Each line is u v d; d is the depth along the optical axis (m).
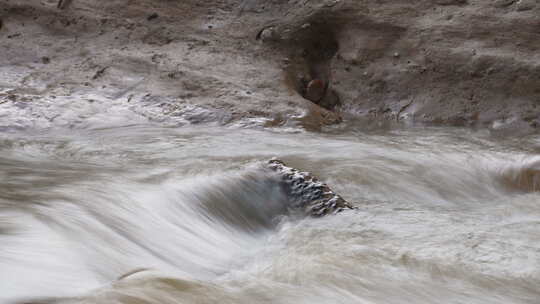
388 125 16.25
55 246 6.04
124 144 12.36
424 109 16.94
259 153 11.91
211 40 18.23
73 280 5.53
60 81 15.75
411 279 6.66
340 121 16.08
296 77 17.78
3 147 11.65
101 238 6.63
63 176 8.97
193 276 6.54
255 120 14.96
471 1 18.48
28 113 14.08
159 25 18.48
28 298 5.06
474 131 15.87
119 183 8.44
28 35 17.62
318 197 8.74
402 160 11.96
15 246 5.83
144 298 5.18
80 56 16.98
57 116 14.12
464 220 9.21
